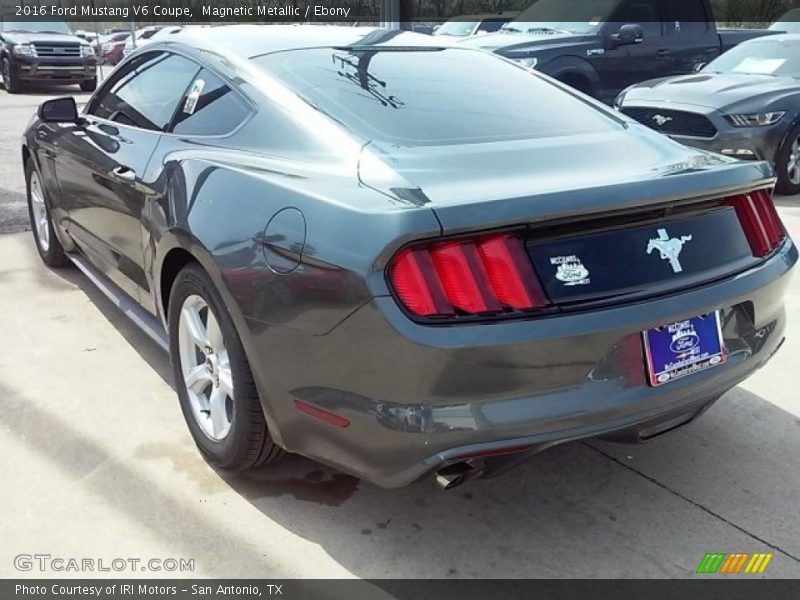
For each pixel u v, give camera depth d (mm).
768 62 8656
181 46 3541
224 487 2908
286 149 2768
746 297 2631
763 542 2652
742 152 7520
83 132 4055
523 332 2184
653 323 2363
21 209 6758
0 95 16688
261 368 2529
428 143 2697
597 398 2311
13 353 3975
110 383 3672
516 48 9445
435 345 2125
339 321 2252
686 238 2543
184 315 3000
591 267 2330
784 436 3316
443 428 2188
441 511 2811
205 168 2844
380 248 2154
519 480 3002
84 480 2926
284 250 2395
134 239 3412
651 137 3098
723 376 2629
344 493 2898
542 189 2311
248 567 2510
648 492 2928
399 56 3410
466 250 2180
